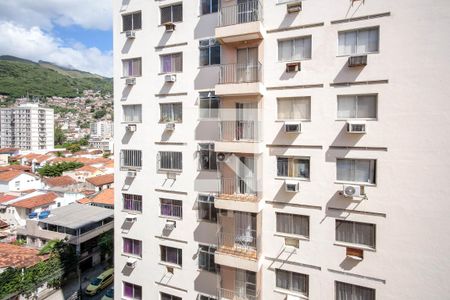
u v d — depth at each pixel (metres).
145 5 15.84
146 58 15.89
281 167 13.00
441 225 10.52
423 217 10.73
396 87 10.96
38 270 25.62
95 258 32.59
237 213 13.62
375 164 11.47
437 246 10.59
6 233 36.94
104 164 71.69
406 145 10.88
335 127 11.90
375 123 11.29
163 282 15.80
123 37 16.55
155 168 15.82
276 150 12.91
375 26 11.24
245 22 12.73
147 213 16.12
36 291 25.36
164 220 15.67
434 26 10.45
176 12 15.27
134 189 16.47
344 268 11.95
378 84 11.21
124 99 16.59
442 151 10.43
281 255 12.97
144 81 15.97
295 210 12.68
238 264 12.73
